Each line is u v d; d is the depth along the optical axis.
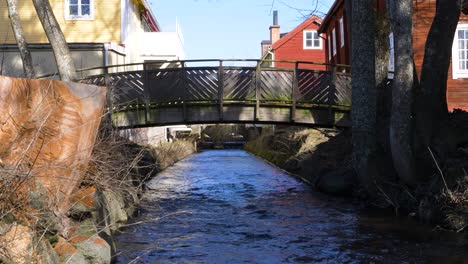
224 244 8.14
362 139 12.51
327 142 18.30
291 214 10.95
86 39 22.03
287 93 14.45
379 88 13.78
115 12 22.08
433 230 8.79
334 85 14.54
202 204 12.62
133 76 14.09
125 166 7.60
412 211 10.10
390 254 7.27
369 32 12.67
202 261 7.08
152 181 17.50
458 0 10.98
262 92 14.38
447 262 6.75
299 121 14.50
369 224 9.54
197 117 14.40
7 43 20.11
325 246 7.90
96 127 6.11
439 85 11.12
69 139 5.78
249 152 40.12
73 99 5.93
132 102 14.02
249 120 14.43
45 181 5.43
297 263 6.96
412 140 10.86
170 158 26.16
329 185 13.70
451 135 10.88
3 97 5.37
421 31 17.28
